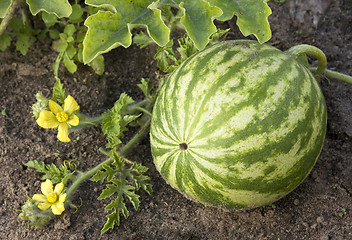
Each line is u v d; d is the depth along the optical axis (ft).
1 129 2.76
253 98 2.20
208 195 2.28
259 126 2.18
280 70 2.25
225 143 2.19
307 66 2.56
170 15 2.57
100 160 2.70
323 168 2.65
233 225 2.53
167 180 2.35
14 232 2.55
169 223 2.55
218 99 2.21
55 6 2.35
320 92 2.33
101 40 2.19
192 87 2.26
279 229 2.52
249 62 2.26
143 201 2.60
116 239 2.52
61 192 2.51
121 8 2.23
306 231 2.52
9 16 2.71
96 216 2.58
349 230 2.52
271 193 2.28
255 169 2.21
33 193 2.63
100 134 2.75
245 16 2.26
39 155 2.71
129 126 2.76
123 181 2.49
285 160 2.22
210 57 2.31
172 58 2.59
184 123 2.23
